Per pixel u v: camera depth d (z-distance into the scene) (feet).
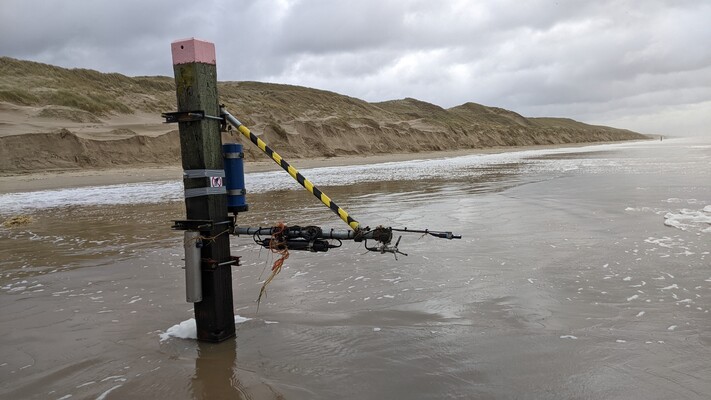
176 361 13.05
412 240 26.76
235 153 14.94
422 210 37.83
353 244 26.30
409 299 17.43
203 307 14.20
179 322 16.06
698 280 18.06
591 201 38.70
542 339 13.60
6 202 55.06
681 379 11.15
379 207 40.73
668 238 24.71
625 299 16.46
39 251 27.50
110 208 46.57
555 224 29.68
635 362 12.01
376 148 178.29
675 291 17.01
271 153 14.58
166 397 11.16
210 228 14.06
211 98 14.25
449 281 19.26
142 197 55.93
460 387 11.20
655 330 13.88
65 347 14.21
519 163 107.76
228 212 15.06
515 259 22.03
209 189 14.06
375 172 89.10
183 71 13.96
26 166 89.71
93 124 118.01
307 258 23.79
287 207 42.39
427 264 21.83
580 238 25.61
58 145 95.71
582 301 16.47
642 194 41.45
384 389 11.23
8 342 14.70
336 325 15.26
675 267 19.75
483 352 12.94
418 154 176.45
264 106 189.47
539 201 40.32
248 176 86.53
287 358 13.01
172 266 23.34
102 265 23.88
